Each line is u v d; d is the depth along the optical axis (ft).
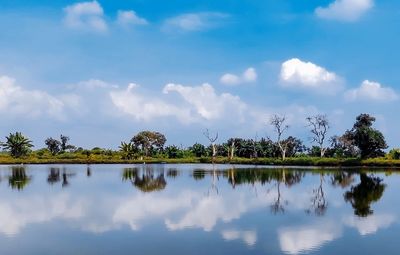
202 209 84.33
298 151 424.87
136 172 222.28
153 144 472.85
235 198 102.58
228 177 177.68
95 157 414.41
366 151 286.87
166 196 106.83
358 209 83.92
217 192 116.57
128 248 53.06
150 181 156.76
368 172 214.28
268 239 57.11
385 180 158.10
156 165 345.72
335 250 51.57
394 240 56.49
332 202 94.84
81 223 69.56
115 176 187.11
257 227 65.16
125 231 62.85
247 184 141.90
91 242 56.18
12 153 430.20
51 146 474.49
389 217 74.38
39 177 181.27
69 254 50.75
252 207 87.10
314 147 394.32
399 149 295.48
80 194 112.06
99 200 99.14
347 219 72.28
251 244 54.44
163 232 61.98
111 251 51.78
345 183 145.18
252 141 432.66
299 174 198.18
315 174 197.26
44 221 71.72
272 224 67.62
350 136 297.12
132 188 128.47
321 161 297.12
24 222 70.85
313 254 49.83
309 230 62.95
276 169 254.68
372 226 66.03
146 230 63.46
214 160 388.57
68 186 136.67
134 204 91.91
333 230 62.95
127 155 421.59
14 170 248.93
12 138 426.10
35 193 114.93
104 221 71.20
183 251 51.37
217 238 57.82
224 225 67.00
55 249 53.01
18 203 94.58
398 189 123.44
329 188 127.03
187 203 93.35
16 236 60.08
